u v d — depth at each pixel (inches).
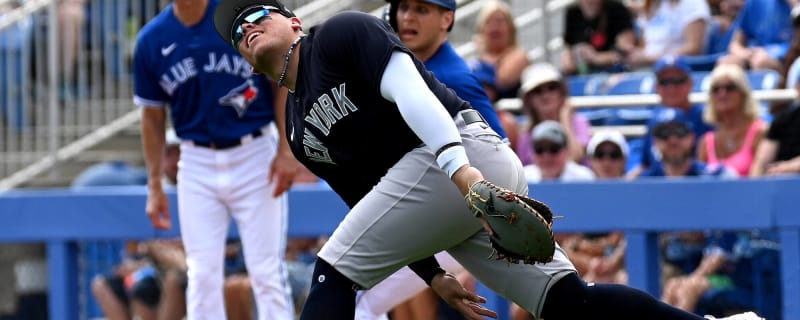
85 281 924.0
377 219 470.9
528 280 481.4
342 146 472.4
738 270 808.9
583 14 1222.9
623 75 1167.0
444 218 466.9
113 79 1280.8
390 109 458.9
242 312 884.6
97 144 1280.8
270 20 477.7
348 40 449.4
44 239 894.4
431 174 463.8
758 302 802.8
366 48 444.5
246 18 479.2
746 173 938.7
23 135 1272.1
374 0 1314.0
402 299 671.8
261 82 733.3
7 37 1266.0
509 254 426.0
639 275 785.6
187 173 742.5
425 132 433.7
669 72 1009.5
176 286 915.4
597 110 1147.9
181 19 727.7
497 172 463.2
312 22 1296.8
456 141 433.1
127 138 1288.1
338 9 1301.7
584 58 1216.2
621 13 1214.3
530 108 1025.5
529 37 1284.4
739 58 1117.7
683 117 1011.9
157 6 1278.3
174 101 738.8
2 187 1259.2
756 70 1106.7
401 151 472.4
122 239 879.7
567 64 1227.9
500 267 488.1
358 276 477.7
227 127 731.4
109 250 933.8
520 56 1147.9
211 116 730.8
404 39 624.7
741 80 943.0
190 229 739.4
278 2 487.2
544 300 478.9
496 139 473.1
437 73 613.3
